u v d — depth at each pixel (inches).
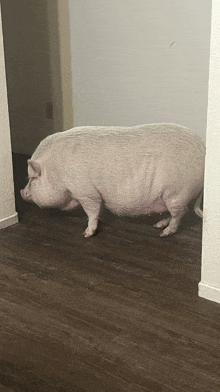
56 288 95.4
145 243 115.2
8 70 183.3
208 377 70.9
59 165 114.0
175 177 109.4
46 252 110.9
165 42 139.6
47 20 165.8
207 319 84.9
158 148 109.8
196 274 100.4
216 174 83.7
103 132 114.2
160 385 69.4
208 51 132.0
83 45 159.2
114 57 152.3
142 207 115.0
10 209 125.3
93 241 116.4
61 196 117.5
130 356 75.5
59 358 75.1
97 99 161.0
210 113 81.7
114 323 83.9
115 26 149.2
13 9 174.4
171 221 117.2
